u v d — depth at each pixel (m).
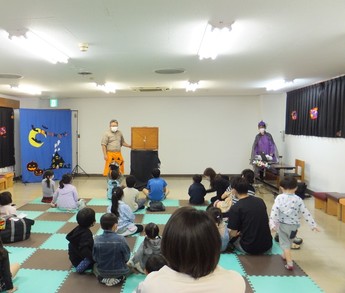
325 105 5.65
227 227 3.34
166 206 5.20
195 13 2.28
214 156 8.54
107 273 2.60
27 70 4.52
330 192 5.21
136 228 3.82
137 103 8.52
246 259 3.16
